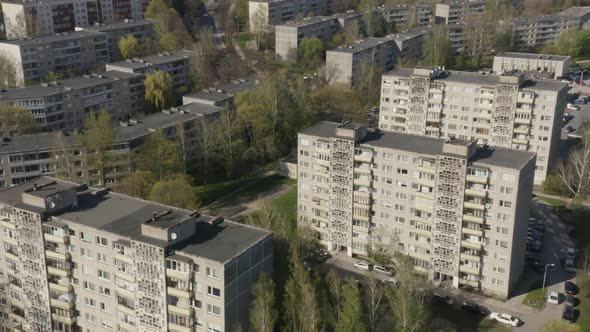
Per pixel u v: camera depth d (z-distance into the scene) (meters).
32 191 148.25
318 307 141.00
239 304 133.12
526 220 183.75
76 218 143.50
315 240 188.50
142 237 133.38
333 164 196.88
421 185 183.50
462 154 175.38
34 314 151.88
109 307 142.12
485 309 172.25
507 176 169.62
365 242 198.12
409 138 196.50
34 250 145.75
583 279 179.88
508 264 175.88
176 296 131.12
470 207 176.12
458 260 182.25
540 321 168.62
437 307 175.50
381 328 151.25
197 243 134.62
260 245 136.88
